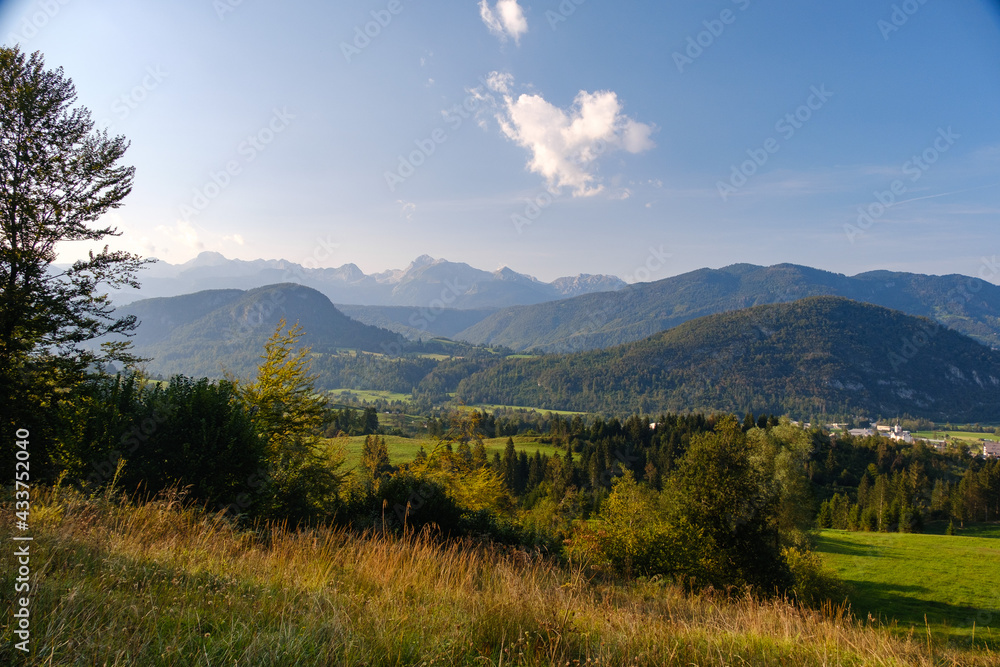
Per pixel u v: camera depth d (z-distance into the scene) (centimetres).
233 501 1017
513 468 7056
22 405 1046
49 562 332
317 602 344
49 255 1255
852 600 2506
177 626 275
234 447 1048
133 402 1091
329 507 1261
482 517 1204
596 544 1530
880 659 401
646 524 1744
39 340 1189
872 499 6450
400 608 369
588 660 304
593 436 9844
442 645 297
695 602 678
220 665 239
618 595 646
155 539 518
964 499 6688
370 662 267
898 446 9319
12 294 1117
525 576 566
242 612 318
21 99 1173
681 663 332
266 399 1684
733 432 1723
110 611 282
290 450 1530
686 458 1800
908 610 2422
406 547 611
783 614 544
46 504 586
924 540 4481
